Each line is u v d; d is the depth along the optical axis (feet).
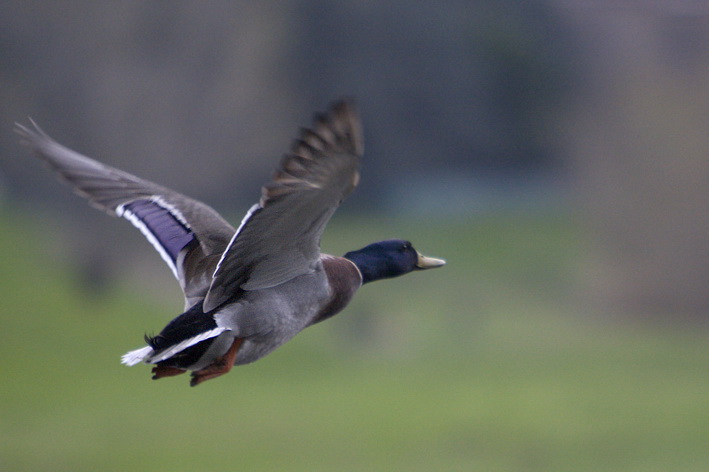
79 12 84.74
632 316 87.81
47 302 73.61
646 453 50.16
